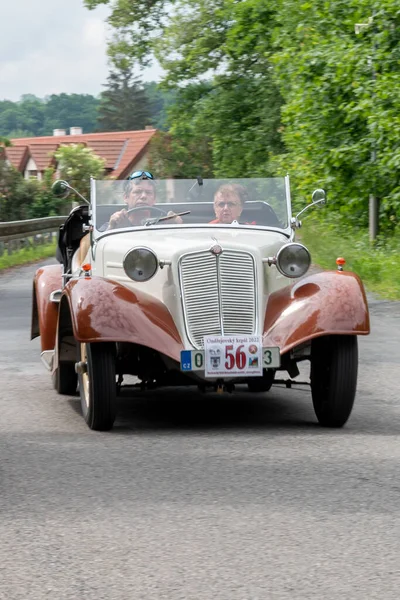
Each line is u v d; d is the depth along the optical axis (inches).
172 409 448.5
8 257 1423.5
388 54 1183.6
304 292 400.5
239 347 385.1
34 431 395.9
